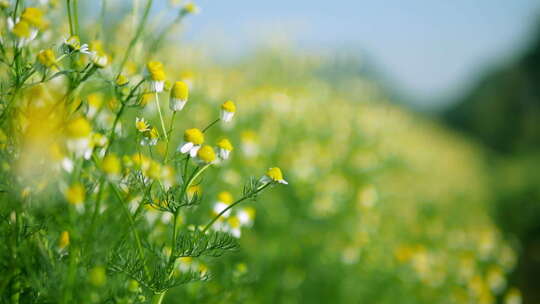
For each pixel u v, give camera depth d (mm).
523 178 2914
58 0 636
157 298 534
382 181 1873
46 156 486
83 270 512
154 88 532
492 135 5074
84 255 510
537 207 2465
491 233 1713
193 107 1091
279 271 993
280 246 1034
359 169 1802
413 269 1238
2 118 504
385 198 1750
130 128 593
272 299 935
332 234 1195
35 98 527
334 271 1107
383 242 1372
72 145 481
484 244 1670
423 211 1989
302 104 1793
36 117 494
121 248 538
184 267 604
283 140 1489
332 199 1272
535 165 3363
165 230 612
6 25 522
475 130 5363
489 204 2648
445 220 1996
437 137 3764
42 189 501
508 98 5164
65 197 496
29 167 487
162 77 531
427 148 2988
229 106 541
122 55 630
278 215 1082
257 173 1040
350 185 1562
